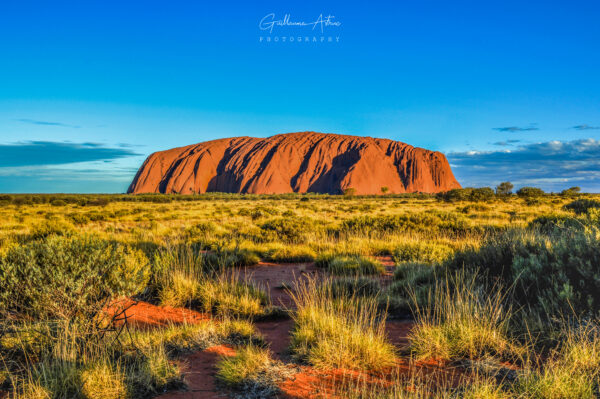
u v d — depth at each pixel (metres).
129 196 92.31
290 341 4.05
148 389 2.88
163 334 3.96
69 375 2.83
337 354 3.43
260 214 25.67
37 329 3.67
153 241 11.66
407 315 4.96
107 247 6.00
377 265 8.16
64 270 4.57
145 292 6.05
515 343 3.72
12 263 4.68
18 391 2.69
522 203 40.97
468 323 3.91
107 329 3.74
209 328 4.15
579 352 3.13
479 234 12.80
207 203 65.81
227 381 3.02
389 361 3.46
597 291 4.05
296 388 2.95
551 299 4.10
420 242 10.70
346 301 5.32
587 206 19.72
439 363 3.47
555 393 2.61
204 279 6.48
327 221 20.89
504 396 2.62
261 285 7.18
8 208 43.06
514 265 5.04
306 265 9.45
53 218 23.88
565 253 4.83
